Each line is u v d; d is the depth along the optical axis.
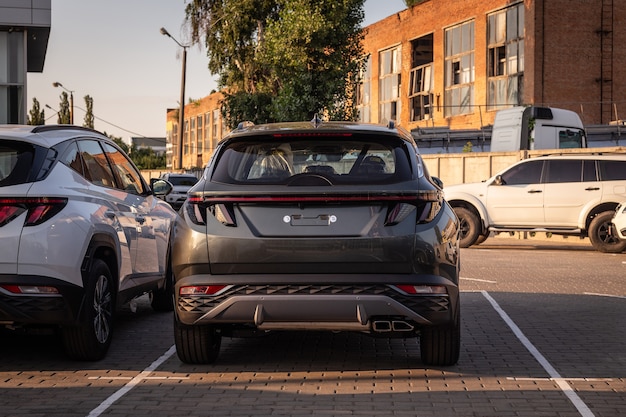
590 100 43.12
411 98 53.62
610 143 33.62
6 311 6.68
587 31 43.16
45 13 32.28
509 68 44.72
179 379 6.81
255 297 6.44
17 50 32.81
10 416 5.70
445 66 50.19
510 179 21.12
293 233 6.46
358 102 60.91
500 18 45.44
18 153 7.00
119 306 8.22
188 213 6.71
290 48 35.56
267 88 46.09
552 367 7.25
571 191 20.50
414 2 58.00
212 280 6.52
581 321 9.82
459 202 21.66
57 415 5.73
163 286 10.12
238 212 6.55
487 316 10.18
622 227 18.91
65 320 6.91
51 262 6.76
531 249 21.47
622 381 6.74
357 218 6.48
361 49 36.97
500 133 30.73
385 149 6.80
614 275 14.98
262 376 6.93
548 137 29.95
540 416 5.70
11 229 6.70
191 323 6.65
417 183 6.59
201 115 87.50
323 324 6.53
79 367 7.30
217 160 6.81
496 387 6.52
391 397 6.20
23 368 7.25
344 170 6.67
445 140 33.06
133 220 8.60
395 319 6.62
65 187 7.10
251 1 45.03
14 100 32.84
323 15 35.31
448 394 6.29
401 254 6.46
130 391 6.42
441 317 6.59
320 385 6.59
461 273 15.26
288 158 6.79
